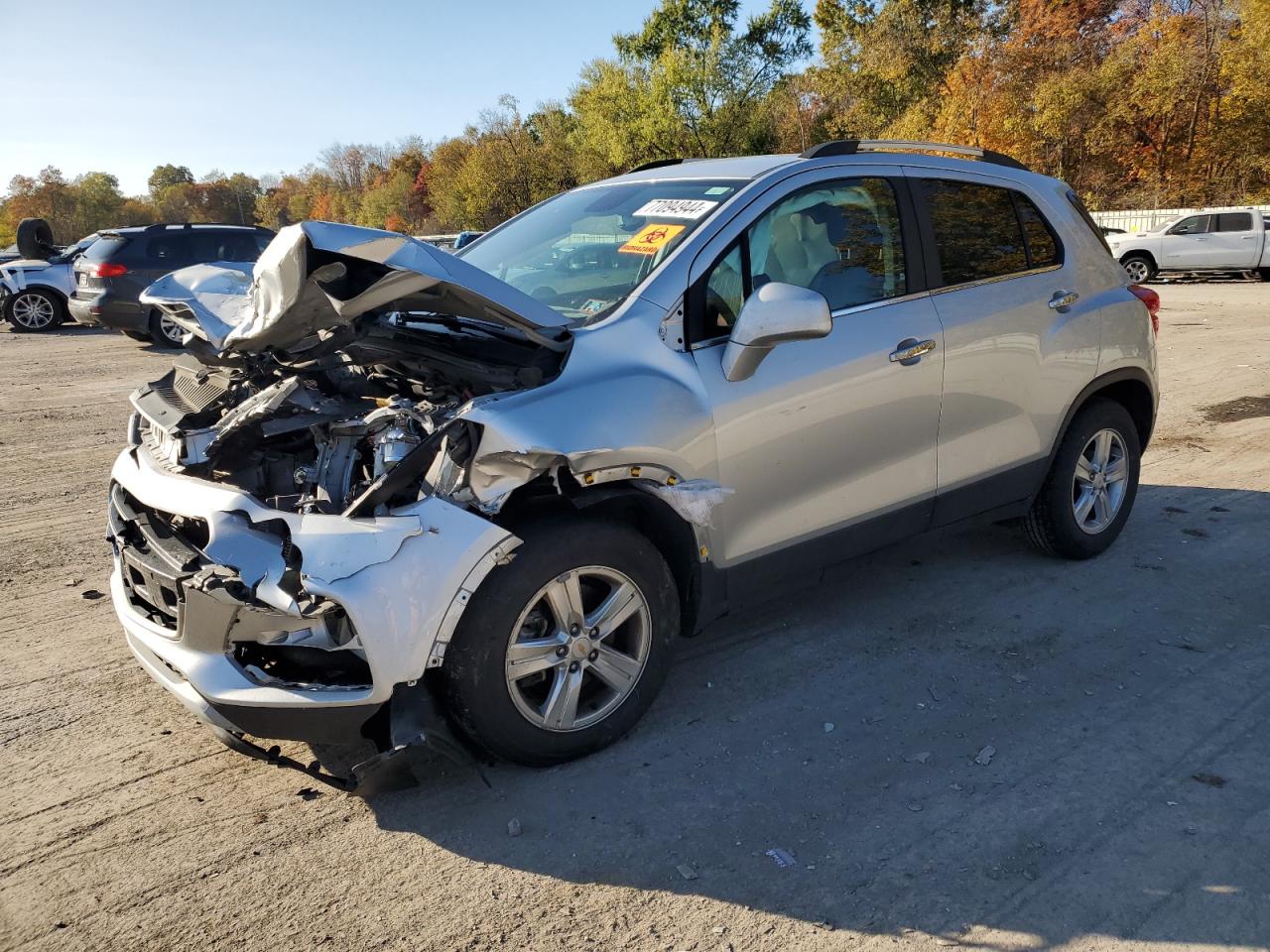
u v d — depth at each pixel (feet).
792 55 133.80
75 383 36.17
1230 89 102.01
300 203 398.21
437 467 9.05
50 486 21.93
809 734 10.89
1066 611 13.96
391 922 8.11
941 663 12.48
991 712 11.27
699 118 135.95
